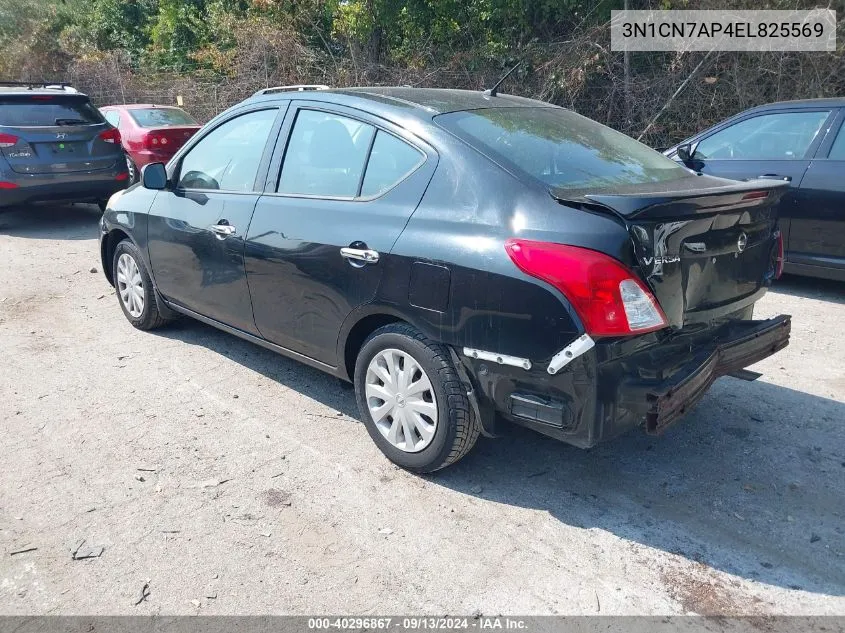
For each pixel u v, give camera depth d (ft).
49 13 84.64
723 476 12.03
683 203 9.56
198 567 9.81
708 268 10.61
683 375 9.93
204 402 14.75
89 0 85.66
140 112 41.24
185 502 11.27
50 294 22.24
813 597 9.28
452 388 10.94
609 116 39.37
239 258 14.25
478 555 10.07
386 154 12.07
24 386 15.44
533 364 9.91
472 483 11.82
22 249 28.48
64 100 32.22
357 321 12.12
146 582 9.53
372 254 11.52
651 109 38.24
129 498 11.36
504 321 10.04
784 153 21.54
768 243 12.09
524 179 10.50
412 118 11.91
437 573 9.72
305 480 11.89
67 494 11.45
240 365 16.66
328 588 9.45
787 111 21.75
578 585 9.50
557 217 9.89
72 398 14.89
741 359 11.28
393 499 11.37
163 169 16.06
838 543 10.32
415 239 11.03
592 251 9.46
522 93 42.19
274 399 14.90
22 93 31.04
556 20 43.86
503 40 45.32
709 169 22.75
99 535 10.46
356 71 49.42
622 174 11.66
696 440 13.19
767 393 15.06
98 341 18.17
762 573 9.71
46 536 10.42
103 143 32.91
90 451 12.78
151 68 70.59
